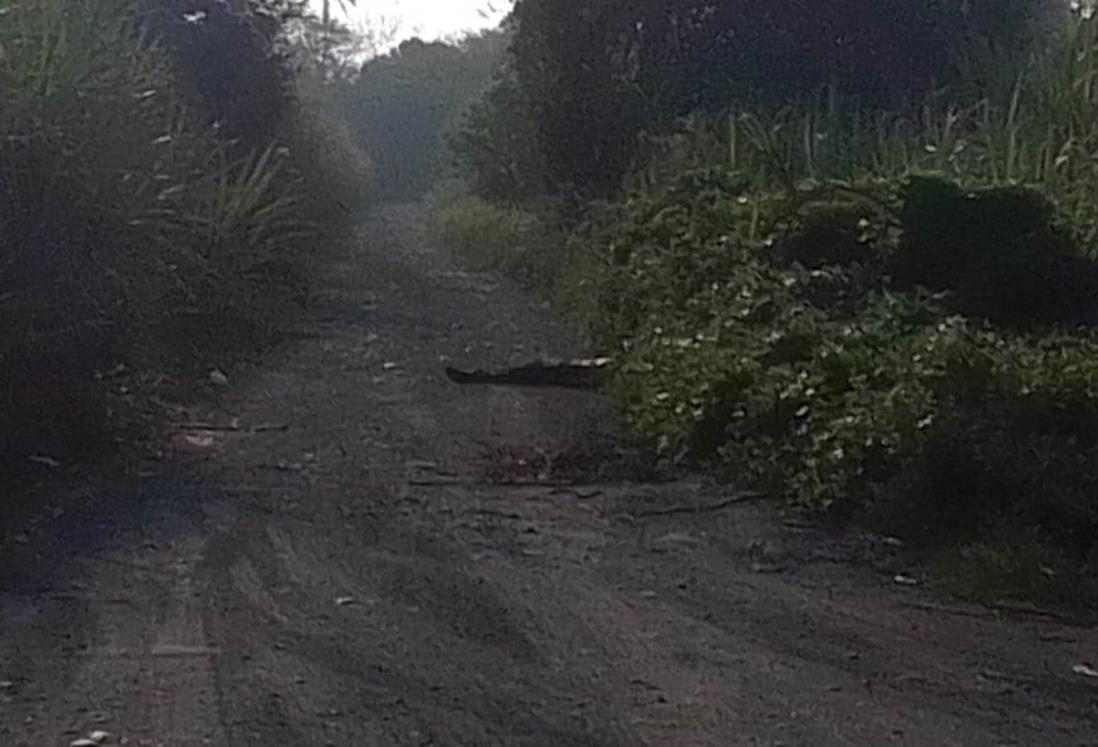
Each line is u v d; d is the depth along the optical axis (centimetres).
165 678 619
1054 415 906
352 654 655
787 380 1109
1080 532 839
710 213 1706
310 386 1575
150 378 1309
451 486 1055
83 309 1137
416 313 2400
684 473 1109
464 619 713
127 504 989
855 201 1467
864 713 584
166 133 1395
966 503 880
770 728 565
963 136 1705
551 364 1612
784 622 718
